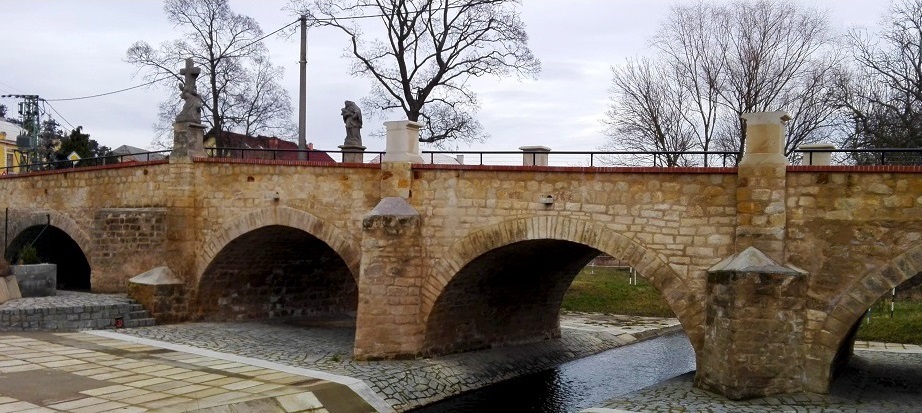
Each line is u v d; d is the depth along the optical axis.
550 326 28.38
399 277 21.44
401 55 35.00
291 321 30.02
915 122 34.72
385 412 18.11
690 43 37.59
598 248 19.39
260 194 25.56
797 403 16.22
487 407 19.92
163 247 27.36
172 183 27.30
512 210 20.56
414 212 21.70
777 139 17.42
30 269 27.52
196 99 27.70
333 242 23.75
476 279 22.55
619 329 32.81
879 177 16.48
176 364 19.84
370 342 21.42
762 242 17.34
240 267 28.19
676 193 18.56
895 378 20.31
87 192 31.67
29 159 55.88
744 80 36.25
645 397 17.19
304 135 30.83
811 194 17.11
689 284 18.31
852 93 36.72
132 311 26.09
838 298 16.72
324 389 17.66
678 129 38.72
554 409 20.05
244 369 19.53
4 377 17.53
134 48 43.19
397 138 22.11
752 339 16.62
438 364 21.55
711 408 15.93
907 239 16.17
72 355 20.39
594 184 19.52
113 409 15.03
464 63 35.06
